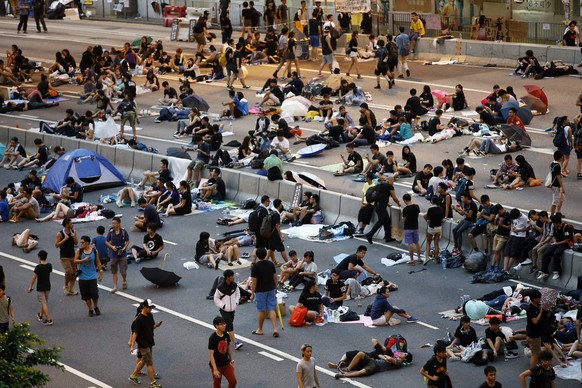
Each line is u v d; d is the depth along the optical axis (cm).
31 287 4216
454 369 3672
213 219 5581
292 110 7325
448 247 4822
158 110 7962
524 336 3803
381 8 9856
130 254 4944
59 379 3712
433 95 7338
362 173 5922
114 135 6975
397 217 5075
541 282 4453
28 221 5716
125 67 9338
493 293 4272
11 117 8144
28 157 6894
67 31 12269
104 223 5616
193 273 4784
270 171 5684
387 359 3684
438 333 3997
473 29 9081
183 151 6359
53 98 8700
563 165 5712
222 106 7950
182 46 10706
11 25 13062
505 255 4553
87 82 8650
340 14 9769
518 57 8544
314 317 4134
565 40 8356
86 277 4284
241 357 3844
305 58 9575
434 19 9350
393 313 4138
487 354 3700
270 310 4012
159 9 12719
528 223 4528
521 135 6238
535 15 8781
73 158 6181
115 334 4125
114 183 6291
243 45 9588
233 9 11600
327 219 5375
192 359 3862
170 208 5666
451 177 5506
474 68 8688
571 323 3859
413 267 4734
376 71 8100
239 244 5084
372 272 4491
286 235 5228
